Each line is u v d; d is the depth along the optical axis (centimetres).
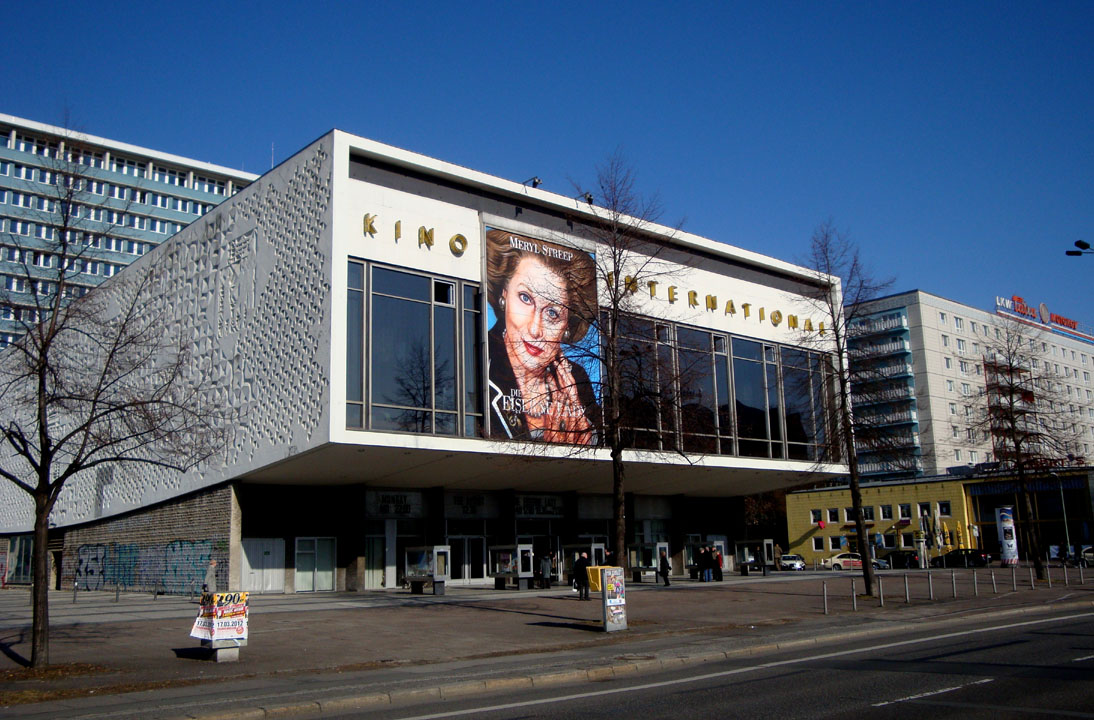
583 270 3672
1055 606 2661
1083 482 6731
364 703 1242
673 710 1107
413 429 3319
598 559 4469
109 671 1553
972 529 6906
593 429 2577
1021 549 6775
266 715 1152
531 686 1410
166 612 2698
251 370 3491
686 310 4334
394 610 2691
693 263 4447
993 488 6856
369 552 3825
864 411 3484
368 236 3325
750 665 1559
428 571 3512
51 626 2255
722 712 1080
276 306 3416
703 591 3497
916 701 1114
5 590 4959
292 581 3594
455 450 3375
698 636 2034
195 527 3659
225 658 1675
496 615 2523
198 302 3856
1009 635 1891
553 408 3516
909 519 7094
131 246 9788
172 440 1844
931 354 8781
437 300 3494
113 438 1766
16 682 1434
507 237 3675
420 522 4016
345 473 3547
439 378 3431
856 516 3166
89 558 4409
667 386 2580
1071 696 1127
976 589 3225
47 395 1686
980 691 1179
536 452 3362
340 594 3516
